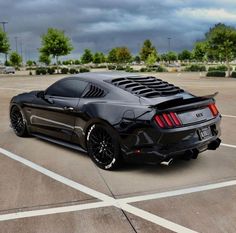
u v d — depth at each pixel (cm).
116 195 404
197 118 467
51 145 625
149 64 6375
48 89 607
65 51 4891
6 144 636
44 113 598
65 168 501
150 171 484
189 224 333
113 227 329
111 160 477
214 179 453
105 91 507
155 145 432
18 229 326
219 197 395
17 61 7644
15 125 695
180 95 509
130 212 360
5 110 1062
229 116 915
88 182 446
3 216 352
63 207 373
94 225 333
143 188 425
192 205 375
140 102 465
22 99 656
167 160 439
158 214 355
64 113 550
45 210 366
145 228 327
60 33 4844
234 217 346
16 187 429
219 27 3209
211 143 502
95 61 8981
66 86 572
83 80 549
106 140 481
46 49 4812
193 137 458
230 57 3148
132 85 508
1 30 4500
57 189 423
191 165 509
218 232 318
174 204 378
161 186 430
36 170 493
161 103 425
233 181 445
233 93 1491
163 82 553
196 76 3234
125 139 454
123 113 458
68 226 331
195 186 429
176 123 437
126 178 459
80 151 570
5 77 3541
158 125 428
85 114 503
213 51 3194
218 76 3077
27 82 2569
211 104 505
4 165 516
